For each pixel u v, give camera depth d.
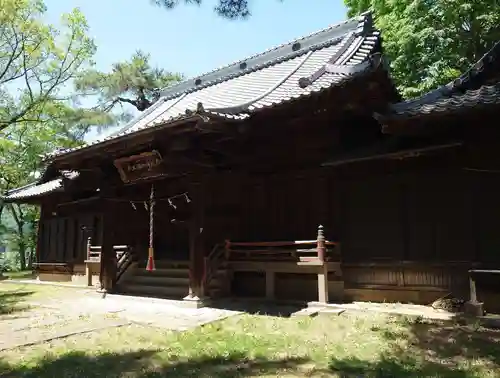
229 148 10.47
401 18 18.31
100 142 10.43
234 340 6.52
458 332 6.75
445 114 7.35
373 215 9.80
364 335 6.73
